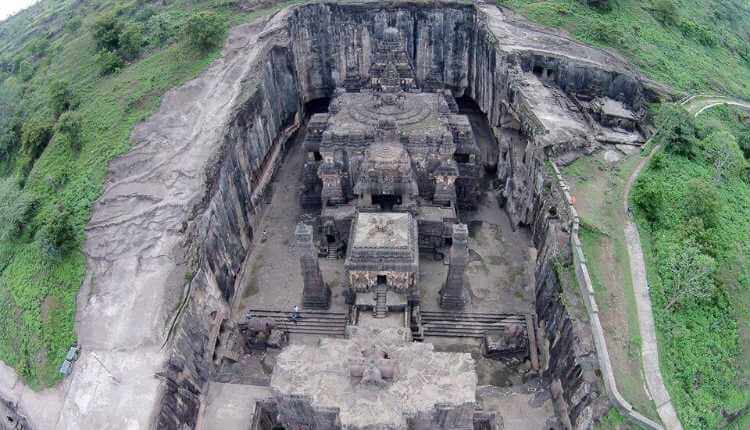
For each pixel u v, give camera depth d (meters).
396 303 39.22
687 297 34.03
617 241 37.97
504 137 56.31
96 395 30.83
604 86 56.28
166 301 35.03
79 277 37.03
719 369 32.38
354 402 26.12
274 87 58.78
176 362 32.62
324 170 47.38
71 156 47.72
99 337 33.47
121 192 42.56
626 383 30.33
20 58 75.81
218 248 41.78
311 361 28.33
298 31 65.00
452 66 68.69
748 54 75.81
